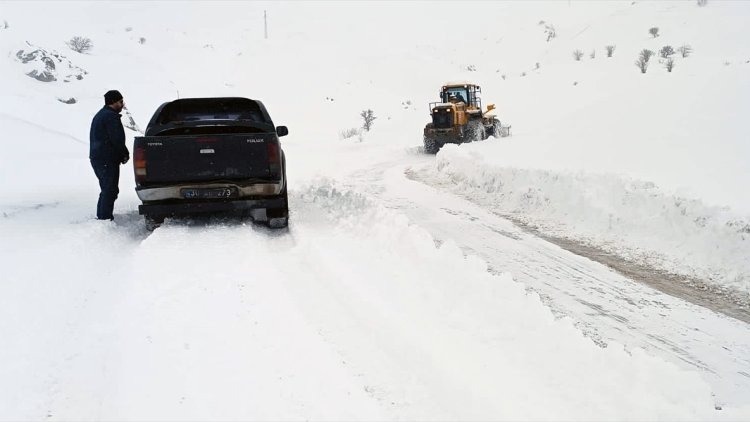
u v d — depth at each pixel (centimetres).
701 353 372
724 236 570
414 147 2258
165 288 412
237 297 398
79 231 583
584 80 3384
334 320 378
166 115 731
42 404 265
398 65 4594
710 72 2136
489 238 682
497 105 3272
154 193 605
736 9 4153
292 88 4094
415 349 337
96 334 342
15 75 2398
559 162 1030
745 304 468
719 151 995
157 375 291
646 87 2145
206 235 584
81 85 2692
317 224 682
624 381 302
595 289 496
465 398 286
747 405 299
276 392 280
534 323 372
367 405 274
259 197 628
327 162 1719
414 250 530
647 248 626
